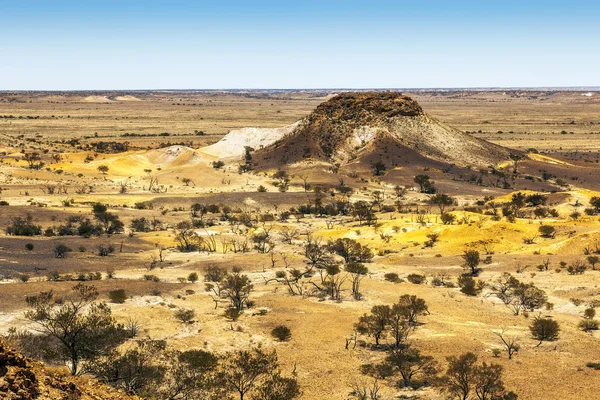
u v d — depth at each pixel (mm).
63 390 19516
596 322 63344
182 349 52000
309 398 41969
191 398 37188
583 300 77000
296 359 51688
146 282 83062
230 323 63562
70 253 103688
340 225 147125
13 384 17609
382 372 47375
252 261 103062
